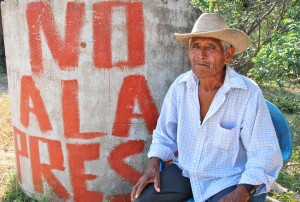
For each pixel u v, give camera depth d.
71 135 2.79
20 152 3.15
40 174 2.99
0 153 4.22
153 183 2.34
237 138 2.18
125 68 2.72
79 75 2.70
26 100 2.94
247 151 2.16
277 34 3.67
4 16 3.04
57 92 2.75
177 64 2.91
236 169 2.21
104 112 2.76
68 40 2.66
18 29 2.87
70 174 2.86
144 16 2.69
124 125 2.80
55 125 2.82
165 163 2.58
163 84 2.86
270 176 2.09
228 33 2.08
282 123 2.50
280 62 3.21
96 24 2.63
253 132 2.13
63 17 2.64
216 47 2.13
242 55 4.41
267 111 2.16
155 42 2.76
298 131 4.31
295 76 3.50
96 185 2.86
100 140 2.79
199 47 2.16
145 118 2.84
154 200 2.29
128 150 2.85
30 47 2.80
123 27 2.66
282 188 3.33
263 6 4.30
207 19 2.16
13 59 3.01
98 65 2.68
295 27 3.59
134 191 2.33
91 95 2.72
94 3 2.60
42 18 2.69
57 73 2.72
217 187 2.18
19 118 3.06
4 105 5.90
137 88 2.77
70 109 2.75
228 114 2.18
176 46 2.87
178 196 2.32
